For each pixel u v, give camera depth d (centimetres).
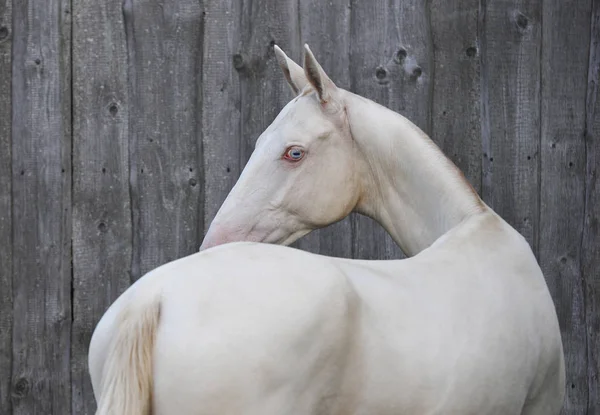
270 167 470
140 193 639
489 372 377
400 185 470
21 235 629
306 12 652
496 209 678
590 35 695
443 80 670
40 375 633
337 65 655
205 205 646
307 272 332
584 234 695
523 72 682
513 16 680
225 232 466
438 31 668
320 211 472
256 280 324
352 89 657
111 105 636
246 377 309
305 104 475
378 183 477
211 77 645
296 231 478
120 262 639
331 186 471
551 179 688
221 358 309
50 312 633
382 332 345
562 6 689
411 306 362
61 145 632
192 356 309
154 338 318
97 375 343
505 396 389
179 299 319
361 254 662
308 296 325
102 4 633
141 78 638
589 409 696
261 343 313
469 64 673
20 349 630
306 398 323
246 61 648
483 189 676
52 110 630
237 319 315
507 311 397
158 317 320
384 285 360
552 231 689
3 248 627
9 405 629
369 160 475
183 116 642
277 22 650
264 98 650
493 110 677
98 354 342
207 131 645
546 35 686
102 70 634
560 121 690
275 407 313
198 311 316
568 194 692
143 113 638
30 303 631
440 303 375
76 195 634
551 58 688
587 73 695
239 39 647
